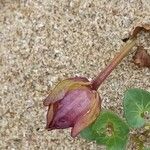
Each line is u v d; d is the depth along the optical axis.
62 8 0.28
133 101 0.24
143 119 0.25
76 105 0.21
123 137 0.24
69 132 0.26
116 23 0.27
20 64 0.27
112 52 0.27
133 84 0.27
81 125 0.21
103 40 0.27
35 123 0.27
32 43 0.27
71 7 0.28
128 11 0.27
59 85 0.21
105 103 0.26
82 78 0.22
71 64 0.27
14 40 0.28
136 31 0.26
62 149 0.26
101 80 0.22
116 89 0.26
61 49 0.27
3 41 0.28
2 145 0.26
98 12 0.27
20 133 0.27
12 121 0.27
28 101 0.27
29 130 0.27
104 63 0.27
